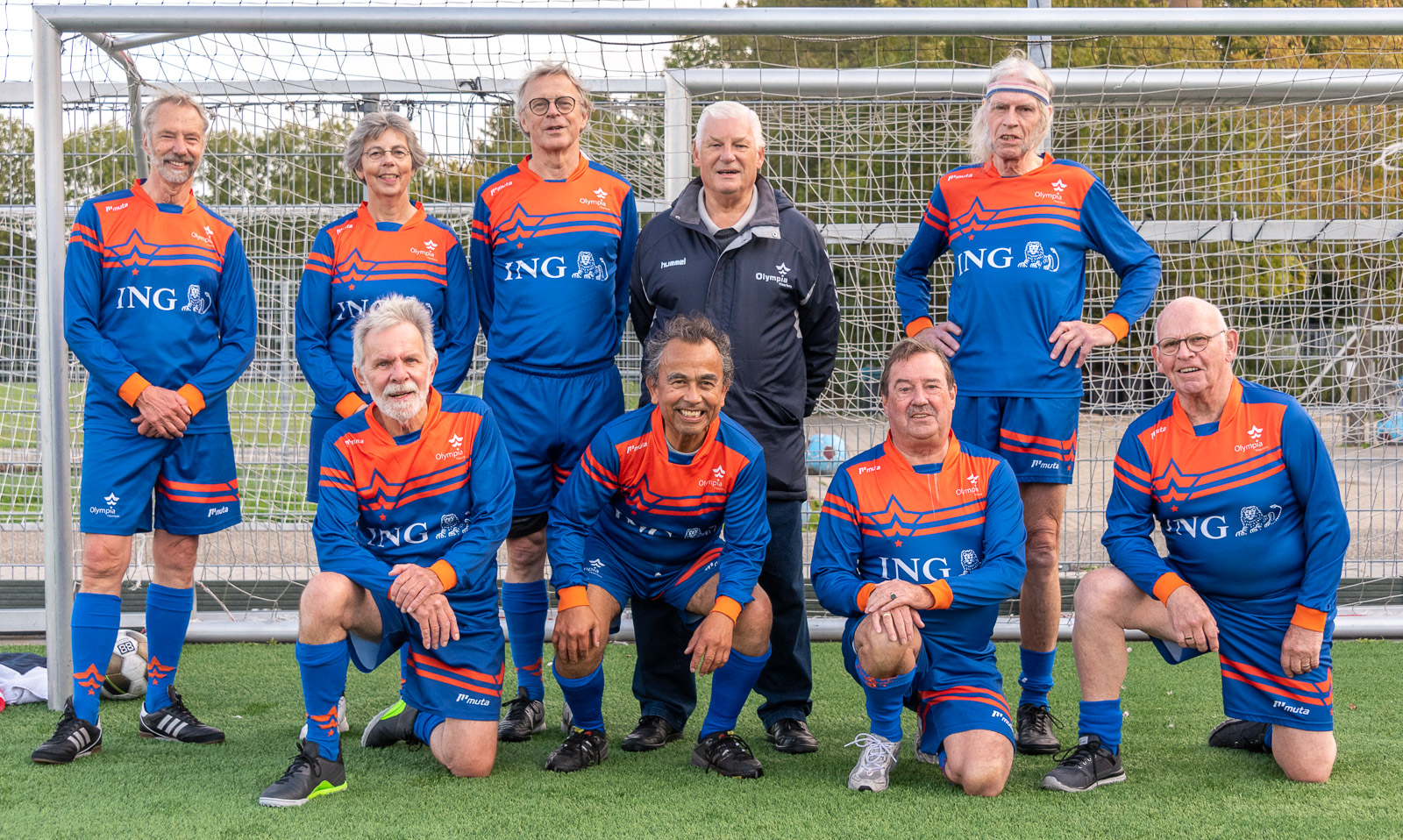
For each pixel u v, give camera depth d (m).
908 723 3.20
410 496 2.62
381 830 2.25
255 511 4.75
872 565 2.69
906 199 4.84
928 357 2.57
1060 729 3.11
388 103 4.65
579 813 2.37
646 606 2.96
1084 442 4.88
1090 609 2.63
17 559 4.87
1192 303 2.61
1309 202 5.18
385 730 2.91
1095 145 5.15
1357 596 4.71
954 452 2.69
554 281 3.02
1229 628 2.65
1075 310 2.96
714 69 4.24
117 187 4.43
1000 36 3.58
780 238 2.93
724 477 2.67
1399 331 5.00
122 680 3.38
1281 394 2.63
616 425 2.70
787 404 2.95
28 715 3.21
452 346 3.14
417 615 2.47
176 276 2.94
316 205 4.71
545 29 3.48
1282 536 2.59
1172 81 4.25
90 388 2.93
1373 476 5.02
